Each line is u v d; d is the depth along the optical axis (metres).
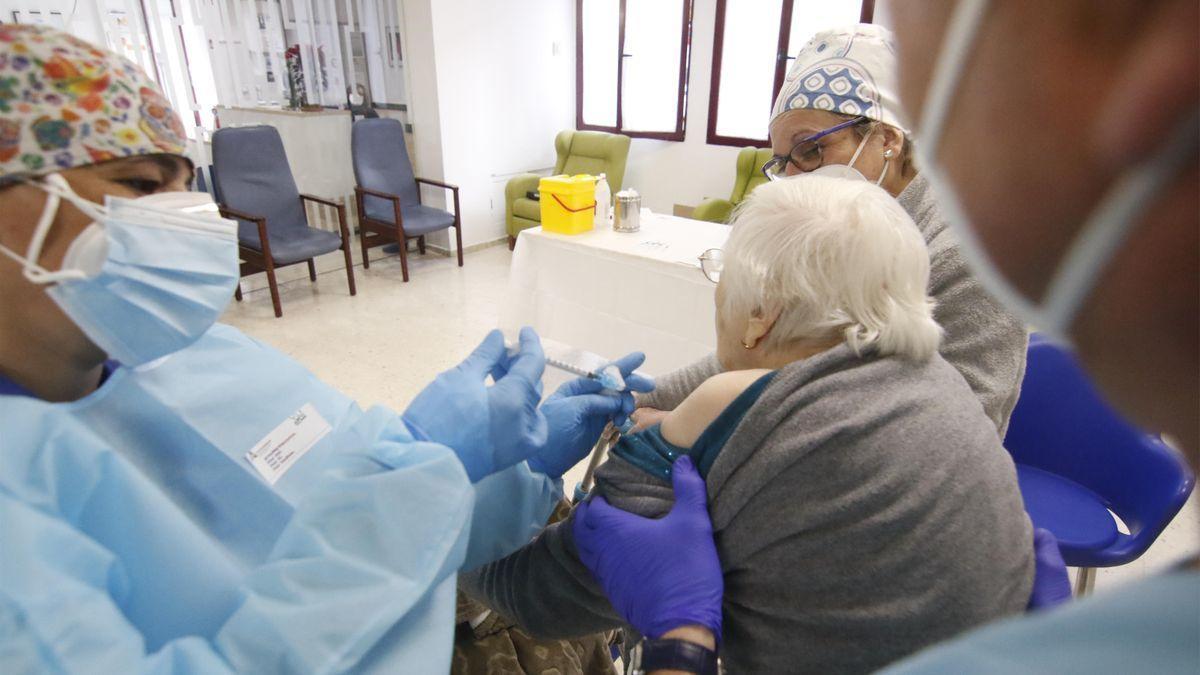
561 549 0.82
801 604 0.61
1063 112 0.18
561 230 2.43
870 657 0.58
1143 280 0.18
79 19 3.42
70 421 0.58
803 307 0.66
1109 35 0.16
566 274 2.42
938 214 0.96
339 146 4.66
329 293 3.98
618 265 2.23
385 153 4.43
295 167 4.44
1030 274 0.23
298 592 0.58
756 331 0.70
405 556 0.62
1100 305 0.21
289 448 0.78
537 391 0.88
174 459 0.69
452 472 0.66
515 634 1.02
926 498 0.57
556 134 5.44
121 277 0.61
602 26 5.02
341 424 0.83
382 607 0.57
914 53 0.25
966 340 0.89
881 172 1.14
